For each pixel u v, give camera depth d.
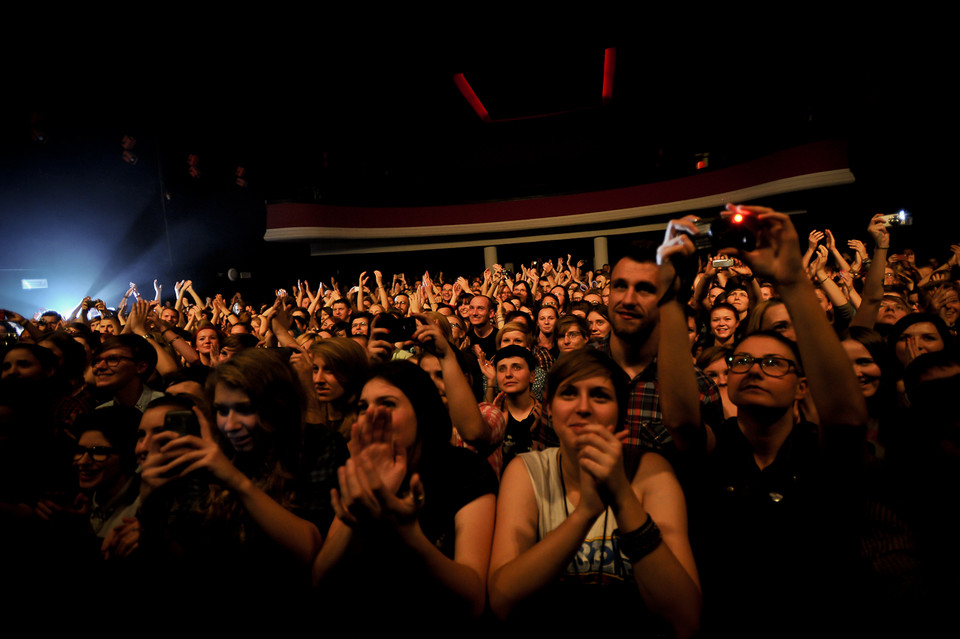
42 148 11.66
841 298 3.81
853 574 1.42
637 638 1.33
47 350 2.89
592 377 1.41
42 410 2.21
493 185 21.77
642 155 20.28
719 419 2.02
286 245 18.23
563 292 7.50
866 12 12.62
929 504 1.43
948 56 11.70
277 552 1.33
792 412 1.60
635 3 12.54
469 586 1.23
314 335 4.08
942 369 1.74
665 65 16.75
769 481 1.54
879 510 1.45
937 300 4.20
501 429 2.40
